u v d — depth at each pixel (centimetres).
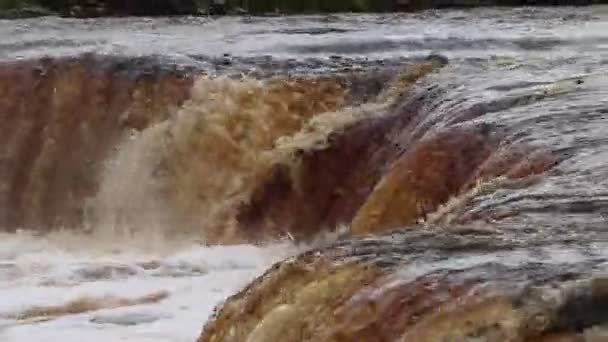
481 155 2270
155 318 2223
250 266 2758
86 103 3475
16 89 3534
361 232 2391
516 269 1248
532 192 1722
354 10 5953
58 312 2300
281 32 4631
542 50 3866
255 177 3145
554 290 1146
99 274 2656
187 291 2453
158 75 3438
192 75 3425
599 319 1114
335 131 3053
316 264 1404
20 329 2170
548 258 1295
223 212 3156
